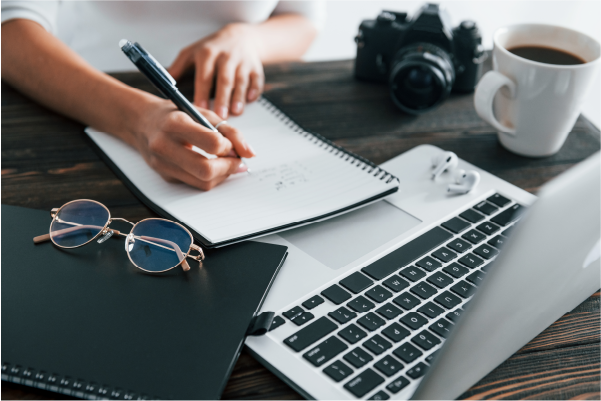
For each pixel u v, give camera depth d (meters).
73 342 0.39
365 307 0.44
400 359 0.39
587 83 0.59
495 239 0.52
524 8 2.03
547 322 0.42
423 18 0.76
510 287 0.36
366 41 0.81
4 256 0.47
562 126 0.63
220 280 0.46
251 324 0.42
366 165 0.62
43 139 0.69
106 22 1.09
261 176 0.61
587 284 0.44
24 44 0.75
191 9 1.06
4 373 0.37
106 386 0.36
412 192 0.60
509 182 0.62
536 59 0.65
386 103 0.80
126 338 0.40
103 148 0.66
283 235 0.54
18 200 0.58
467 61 0.79
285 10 1.13
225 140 0.57
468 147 0.69
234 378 0.39
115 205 0.58
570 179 0.38
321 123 0.74
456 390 0.36
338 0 2.46
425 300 0.45
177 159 0.56
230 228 0.51
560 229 0.37
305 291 0.46
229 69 0.77
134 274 0.46
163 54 1.12
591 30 1.77
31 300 0.43
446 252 0.51
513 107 0.64
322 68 0.89
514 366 0.40
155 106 0.63
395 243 0.52
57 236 0.50
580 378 0.39
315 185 0.59
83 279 0.45
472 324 0.34
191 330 0.41
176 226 0.49
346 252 0.51
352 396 0.37
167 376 0.37
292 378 0.38
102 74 0.72
